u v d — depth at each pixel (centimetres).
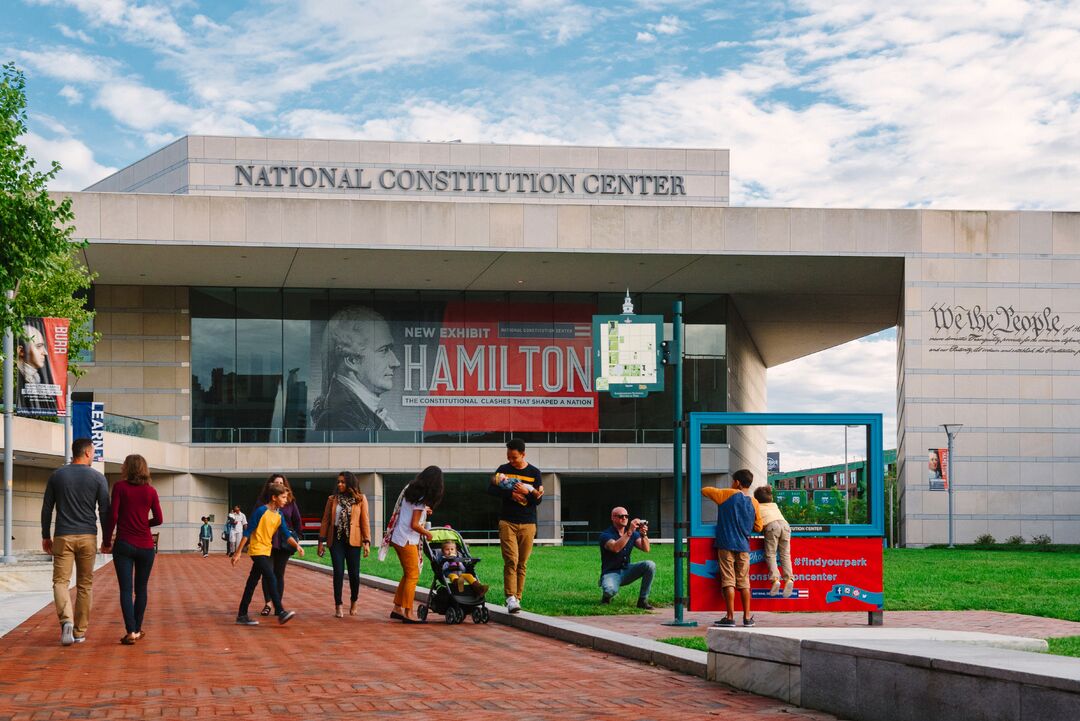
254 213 4688
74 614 1203
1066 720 548
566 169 5750
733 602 1278
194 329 5450
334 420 5459
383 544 1467
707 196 5784
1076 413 4947
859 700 709
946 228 4962
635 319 5384
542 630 1277
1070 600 1703
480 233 4788
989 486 4916
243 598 1419
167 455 5181
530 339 5606
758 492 1361
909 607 1609
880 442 1374
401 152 5697
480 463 5484
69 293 3519
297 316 5506
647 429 5566
